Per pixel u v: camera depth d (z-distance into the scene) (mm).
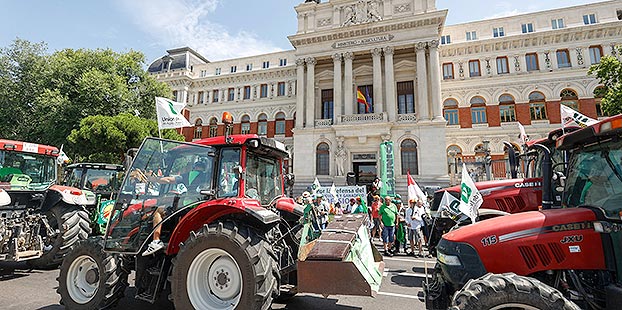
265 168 5363
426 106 24266
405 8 25938
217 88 36031
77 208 7848
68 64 23719
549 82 25375
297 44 28344
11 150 7836
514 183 7535
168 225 4594
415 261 9555
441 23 24828
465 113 26969
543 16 26562
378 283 4250
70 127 22344
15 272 7383
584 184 3771
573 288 3320
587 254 3223
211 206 4301
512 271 3305
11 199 7488
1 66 24219
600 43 24453
